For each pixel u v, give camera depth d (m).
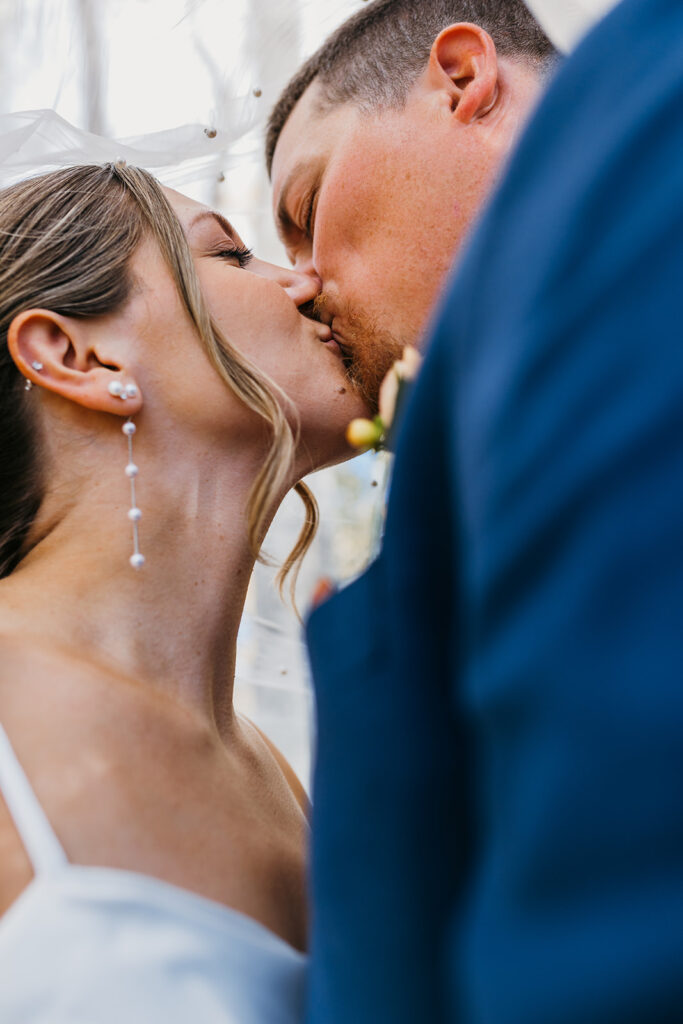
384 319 1.91
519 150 0.52
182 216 1.78
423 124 1.93
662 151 0.41
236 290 1.74
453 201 1.89
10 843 1.13
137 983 1.05
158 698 1.46
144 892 1.12
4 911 1.11
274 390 1.62
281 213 2.21
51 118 2.22
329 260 2.00
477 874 0.48
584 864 0.34
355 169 1.95
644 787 0.33
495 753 0.42
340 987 0.72
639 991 0.31
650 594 0.34
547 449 0.39
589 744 0.34
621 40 0.49
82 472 1.59
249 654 2.74
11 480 1.61
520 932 0.36
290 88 2.23
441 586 0.61
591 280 0.41
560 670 0.36
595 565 0.36
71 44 2.29
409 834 0.64
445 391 0.56
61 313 1.60
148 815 1.25
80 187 1.69
